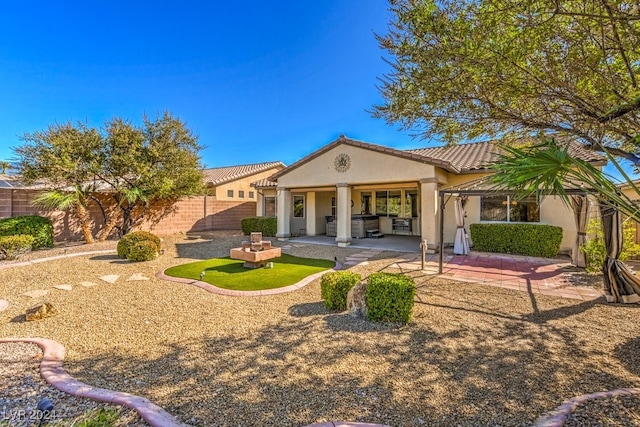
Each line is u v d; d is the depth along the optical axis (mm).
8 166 12500
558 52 3537
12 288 7090
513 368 3787
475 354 4156
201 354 4164
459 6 3633
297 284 7574
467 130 4820
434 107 4527
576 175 3275
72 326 5082
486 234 11805
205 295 6758
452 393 3273
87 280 7875
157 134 14672
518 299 6457
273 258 10094
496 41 3553
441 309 5902
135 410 2902
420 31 3869
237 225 22688
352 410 3002
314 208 18328
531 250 11047
